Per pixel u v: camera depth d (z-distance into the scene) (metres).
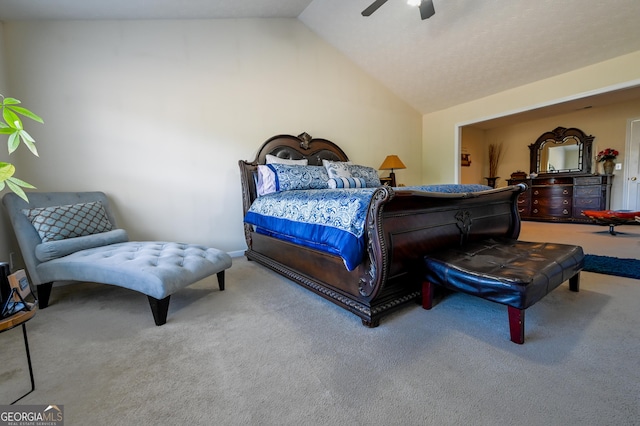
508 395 1.15
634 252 3.13
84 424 1.07
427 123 5.38
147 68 3.05
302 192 2.60
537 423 1.01
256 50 3.64
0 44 2.49
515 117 5.87
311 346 1.55
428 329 1.68
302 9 3.64
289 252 2.59
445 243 2.14
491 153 7.05
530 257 1.82
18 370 1.38
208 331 1.74
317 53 4.11
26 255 2.16
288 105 3.90
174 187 3.24
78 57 2.77
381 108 4.83
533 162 6.29
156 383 1.28
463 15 3.21
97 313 2.02
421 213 1.95
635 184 5.12
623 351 1.41
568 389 1.17
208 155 3.40
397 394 1.18
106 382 1.29
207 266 2.20
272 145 3.72
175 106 3.20
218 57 3.41
